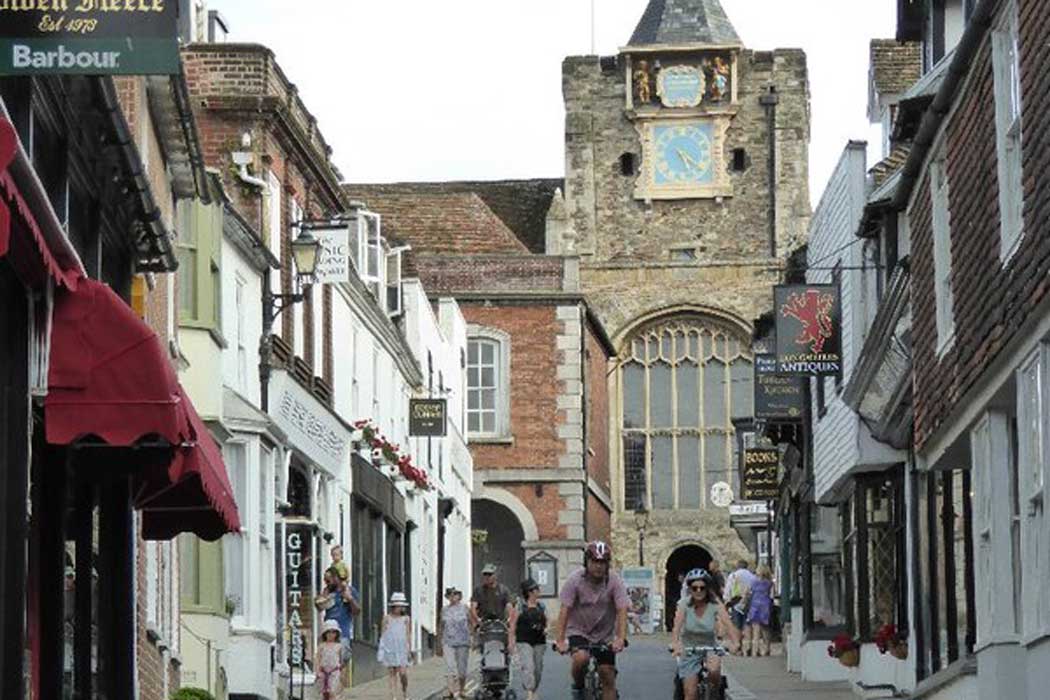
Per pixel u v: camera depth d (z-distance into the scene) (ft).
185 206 117.70
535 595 128.06
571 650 95.66
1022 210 68.80
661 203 350.23
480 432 292.81
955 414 83.61
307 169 160.66
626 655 195.21
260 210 142.51
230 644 125.90
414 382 219.41
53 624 65.36
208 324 118.21
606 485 332.80
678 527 339.98
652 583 314.14
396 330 196.95
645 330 343.87
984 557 79.71
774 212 348.38
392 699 141.28
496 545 296.30
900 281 107.96
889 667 128.26
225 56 144.97
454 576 250.98
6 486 56.13
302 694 129.49
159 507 76.95
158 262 85.40
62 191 65.72
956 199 82.79
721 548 339.57
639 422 342.44
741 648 192.24
